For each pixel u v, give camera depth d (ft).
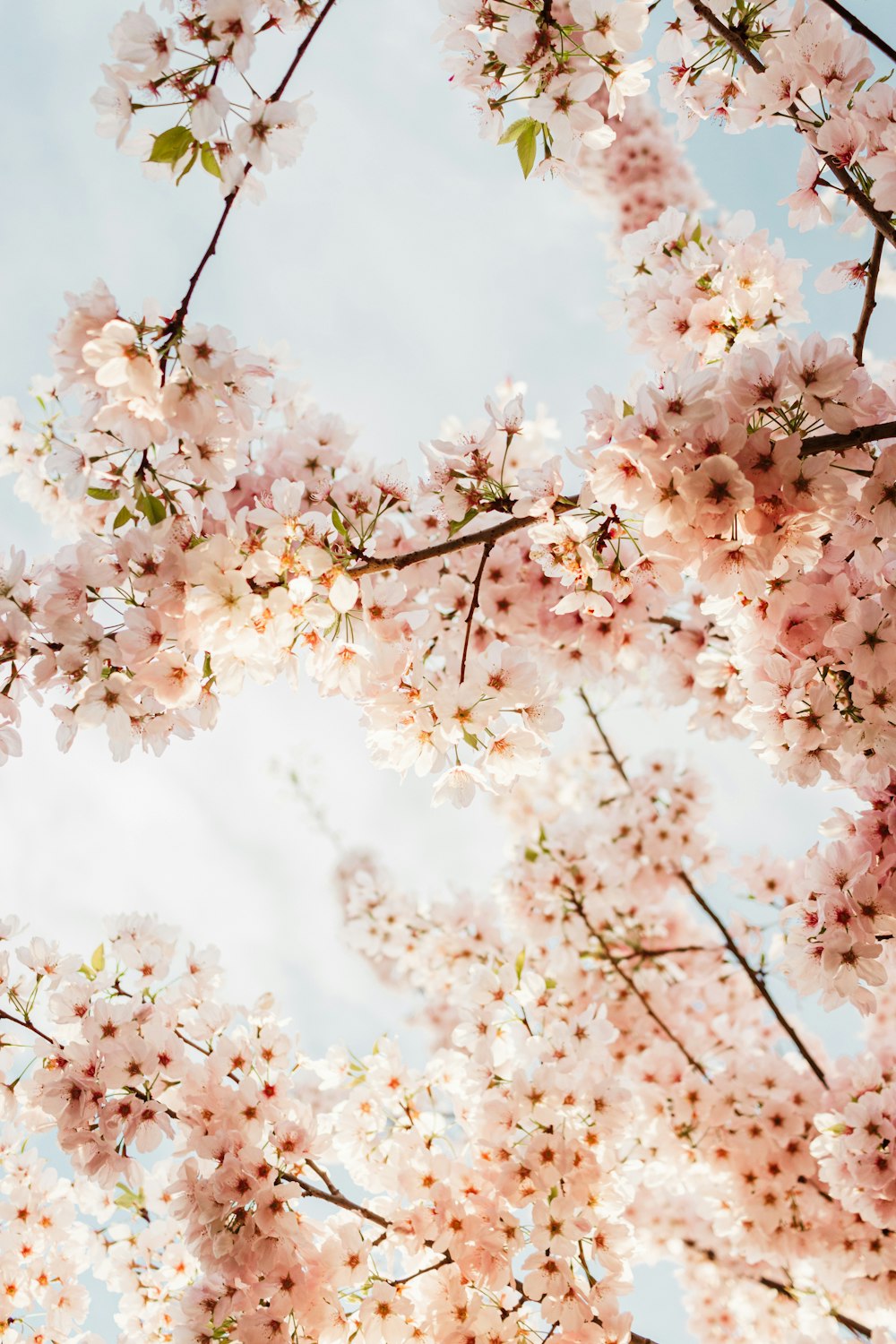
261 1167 10.18
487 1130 11.23
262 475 14.34
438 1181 11.21
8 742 8.07
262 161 7.28
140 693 8.12
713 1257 18.56
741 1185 14.96
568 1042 11.83
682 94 11.08
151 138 7.41
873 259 9.20
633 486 7.49
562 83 8.15
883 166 8.71
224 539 7.82
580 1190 10.75
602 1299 10.20
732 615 9.87
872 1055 14.93
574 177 9.19
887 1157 11.36
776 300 10.64
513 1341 10.16
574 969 18.71
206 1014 11.85
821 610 8.84
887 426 7.52
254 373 7.71
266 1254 9.77
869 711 8.48
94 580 7.83
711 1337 18.93
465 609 13.76
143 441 7.56
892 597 8.43
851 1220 14.16
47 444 14.05
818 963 8.88
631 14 7.93
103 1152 10.05
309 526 8.41
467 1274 10.40
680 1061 16.53
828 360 7.39
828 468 7.52
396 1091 12.55
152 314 7.38
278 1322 9.80
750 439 7.39
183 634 7.93
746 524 7.47
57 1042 10.81
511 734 9.12
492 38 8.91
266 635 8.10
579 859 18.80
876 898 8.72
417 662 8.86
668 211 12.05
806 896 9.43
